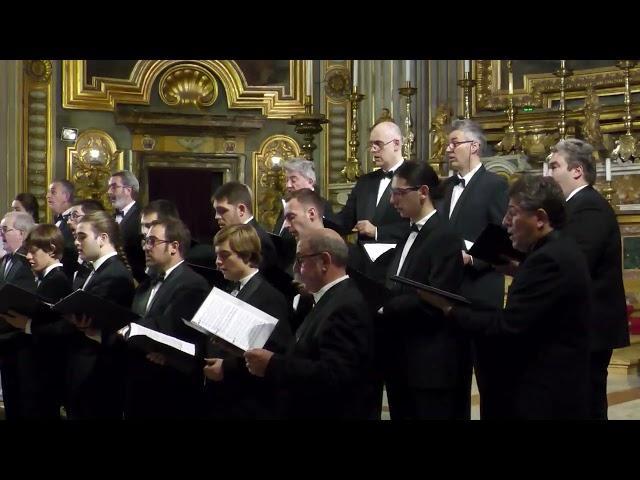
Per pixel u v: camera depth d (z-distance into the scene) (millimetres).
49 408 6070
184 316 5176
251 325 4363
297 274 5141
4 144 12242
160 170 13352
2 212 12211
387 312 4863
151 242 5363
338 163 13578
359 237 6141
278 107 13703
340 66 13625
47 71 12656
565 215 4223
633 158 10531
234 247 4785
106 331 5316
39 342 5992
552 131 11047
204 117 13352
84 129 12930
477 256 4648
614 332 5004
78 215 7520
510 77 12484
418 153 12836
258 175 13711
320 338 4098
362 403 4195
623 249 10016
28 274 6887
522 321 4047
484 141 5984
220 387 4684
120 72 13141
